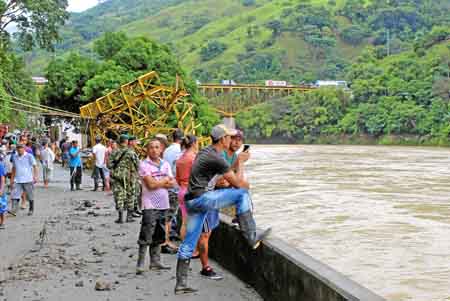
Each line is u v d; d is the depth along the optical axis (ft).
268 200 97.50
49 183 82.02
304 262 22.41
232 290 27.17
